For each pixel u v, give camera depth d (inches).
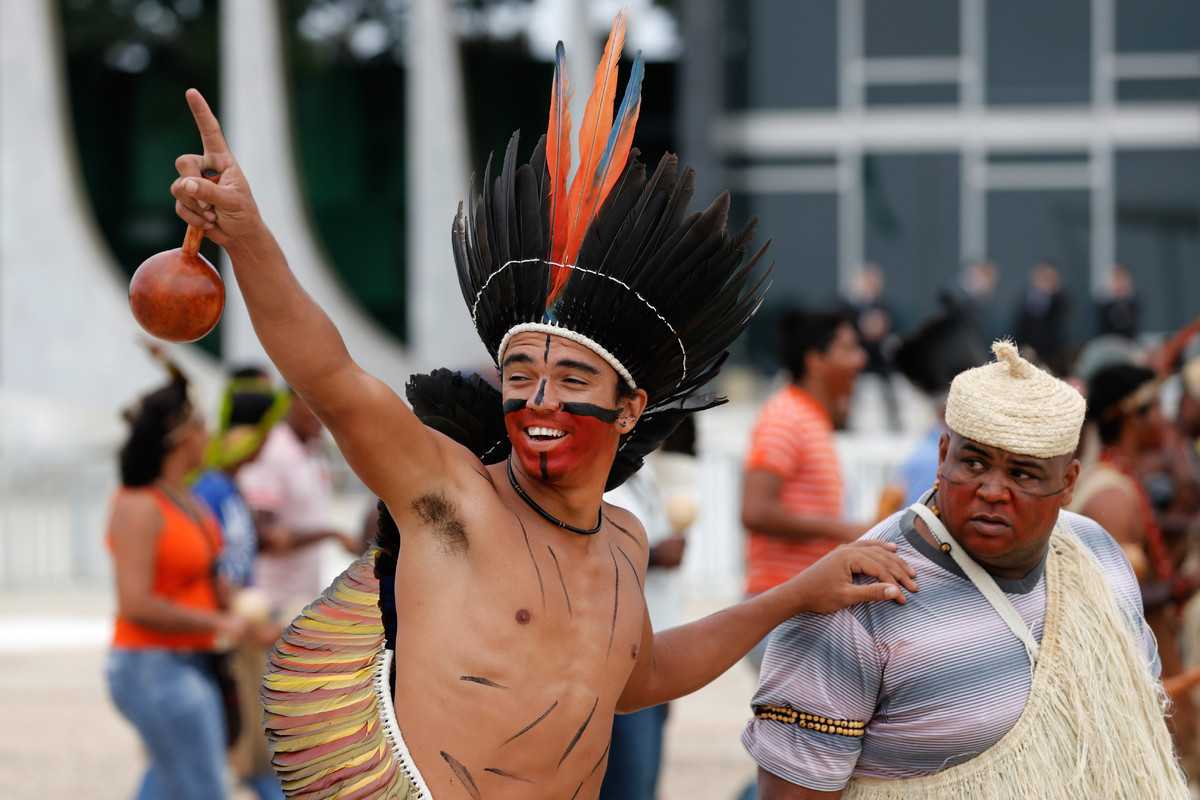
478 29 1718.8
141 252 1769.2
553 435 212.5
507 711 205.5
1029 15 1776.6
